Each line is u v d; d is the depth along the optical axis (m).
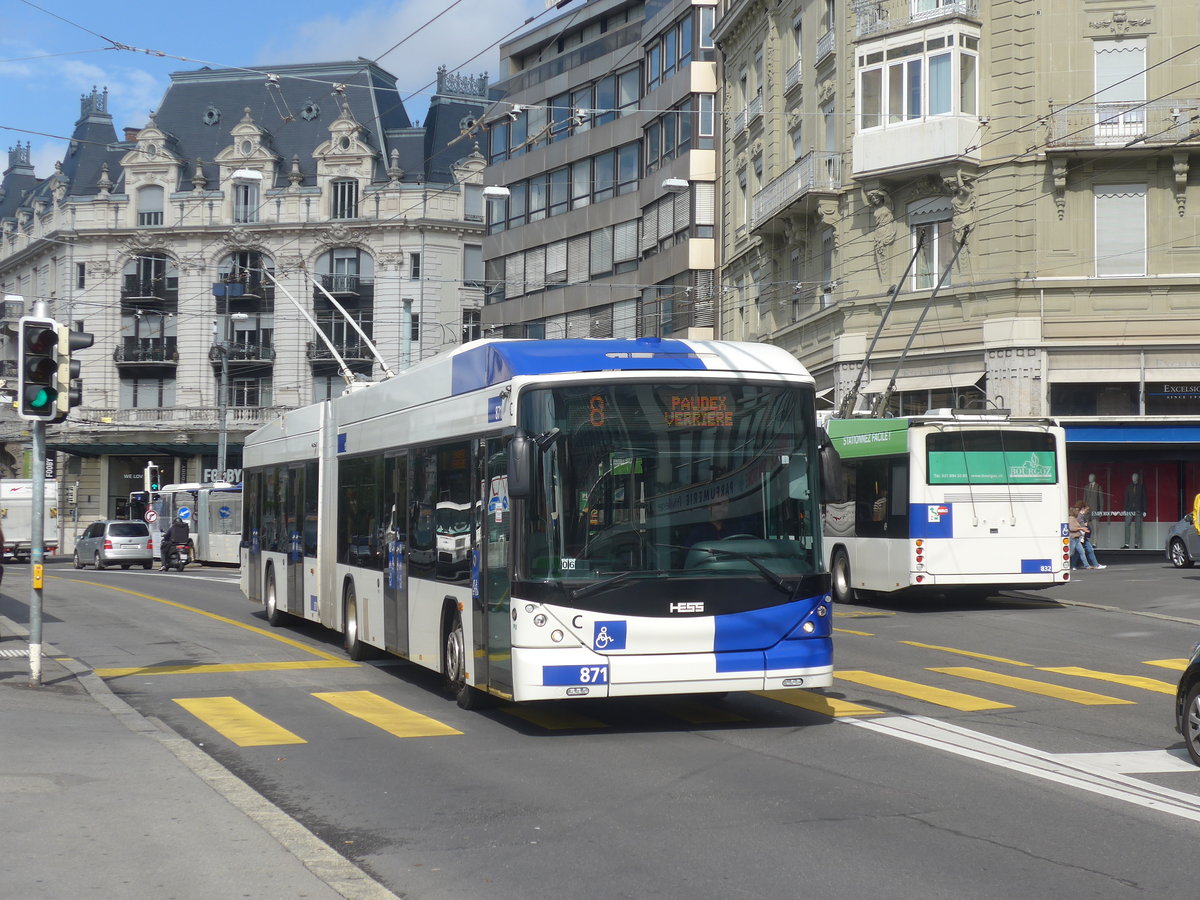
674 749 9.98
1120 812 7.82
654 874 6.54
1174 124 30.48
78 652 16.89
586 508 10.21
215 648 17.33
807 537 10.66
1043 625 20.19
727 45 44.44
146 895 6.07
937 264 33.03
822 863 6.70
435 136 69.44
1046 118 31.16
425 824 7.66
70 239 70.75
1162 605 22.80
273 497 20.52
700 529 10.38
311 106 70.12
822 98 36.25
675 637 10.18
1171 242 31.00
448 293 67.12
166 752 9.75
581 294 51.88
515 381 10.45
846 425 24.75
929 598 25.41
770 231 39.53
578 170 52.12
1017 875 6.46
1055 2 31.42
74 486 71.50
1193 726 9.23
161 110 72.81
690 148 45.78
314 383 68.19
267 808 7.93
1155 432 31.00
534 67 54.59
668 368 10.59
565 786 8.66
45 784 8.46
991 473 22.30
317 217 67.88
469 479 11.66
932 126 32.25
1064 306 31.31
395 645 14.02
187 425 68.25
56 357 13.26
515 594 10.17
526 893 6.26
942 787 8.53
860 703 12.27
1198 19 30.80
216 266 69.19
